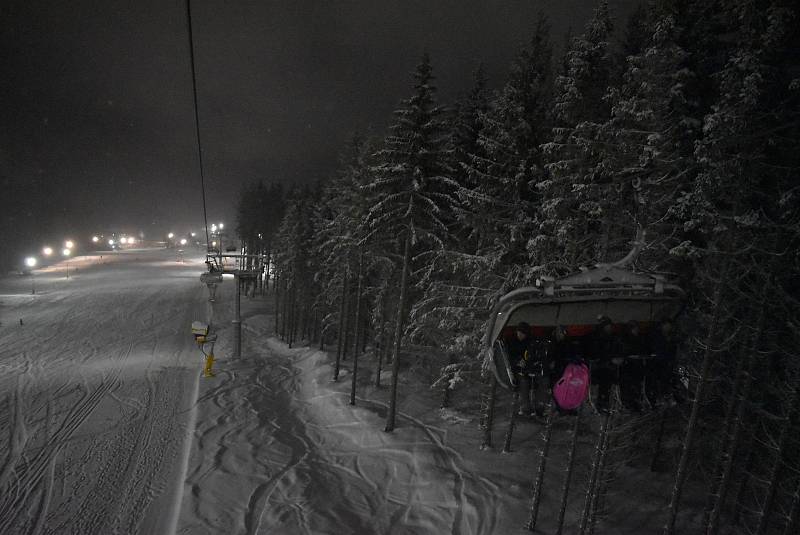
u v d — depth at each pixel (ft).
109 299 199.52
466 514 43.47
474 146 61.05
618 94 40.78
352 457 57.00
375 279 92.99
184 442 59.57
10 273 283.18
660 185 40.37
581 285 19.27
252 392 82.02
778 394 36.06
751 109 31.14
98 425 65.00
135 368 99.25
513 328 20.71
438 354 73.36
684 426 43.80
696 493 46.60
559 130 42.75
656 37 38.11
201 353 118.11
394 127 55.42
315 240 120.26
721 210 35.55
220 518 41.60
